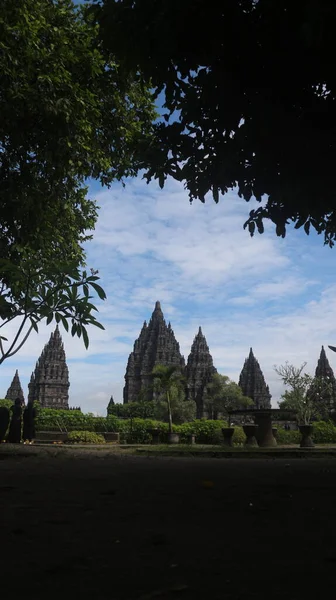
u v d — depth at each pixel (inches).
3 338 356.8
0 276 440.8
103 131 579.2
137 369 4340.6
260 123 244.8
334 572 72.8
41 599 60.6
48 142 462.0
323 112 244.7
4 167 468.4
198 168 298.0
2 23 399.2
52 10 493.4
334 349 243.4
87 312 343.3
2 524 110.8
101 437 1024.9
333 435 1139.3
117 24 219.0
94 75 514.6
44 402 3887.8
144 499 151.5
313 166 261.6
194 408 2546.8
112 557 81.7
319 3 170.1
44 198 488.4
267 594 62.5
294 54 224.1
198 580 68.7
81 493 165.5
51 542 92.8
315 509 132.5
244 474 244.4
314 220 330.6
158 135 289.9
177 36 222.2
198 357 4065.0
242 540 94.9
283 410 869.8
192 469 274.8
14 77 421.4
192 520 116.4
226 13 210.7
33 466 287.9
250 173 284.2
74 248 654.5
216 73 239.8
